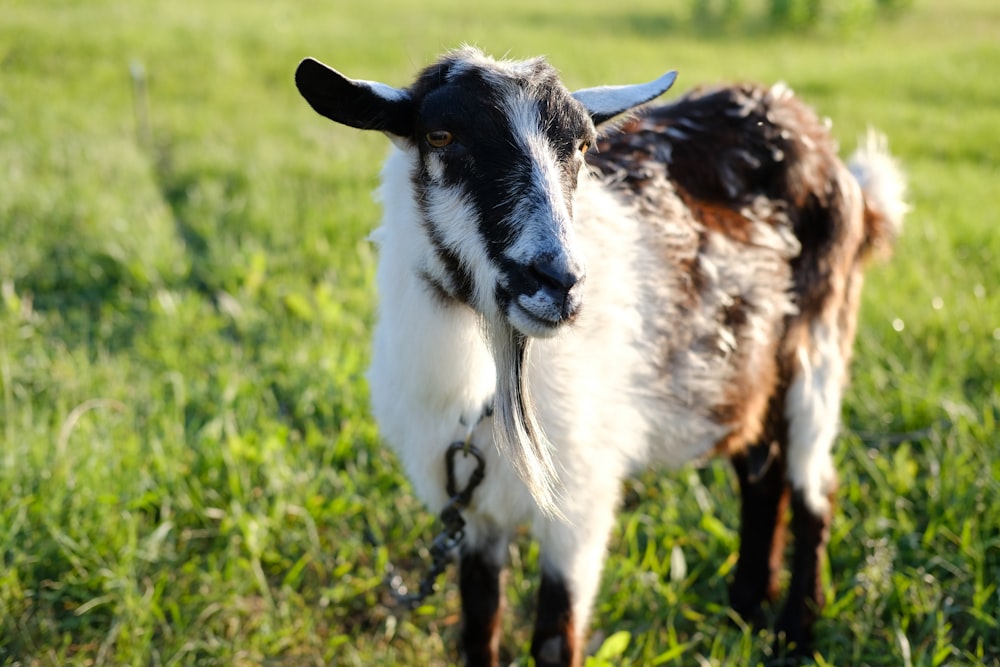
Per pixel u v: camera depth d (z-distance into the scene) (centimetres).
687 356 333
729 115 358
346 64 1167
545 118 261
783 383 372
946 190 758
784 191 357
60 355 513
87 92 1028
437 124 262
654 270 323
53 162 781
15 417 450
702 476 464
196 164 804
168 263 617
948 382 498
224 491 420
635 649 356
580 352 301
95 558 374
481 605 339
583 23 1645
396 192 288
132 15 1430
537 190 251
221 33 1324
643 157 340
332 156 838
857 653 362
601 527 318
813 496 380
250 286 593
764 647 378
